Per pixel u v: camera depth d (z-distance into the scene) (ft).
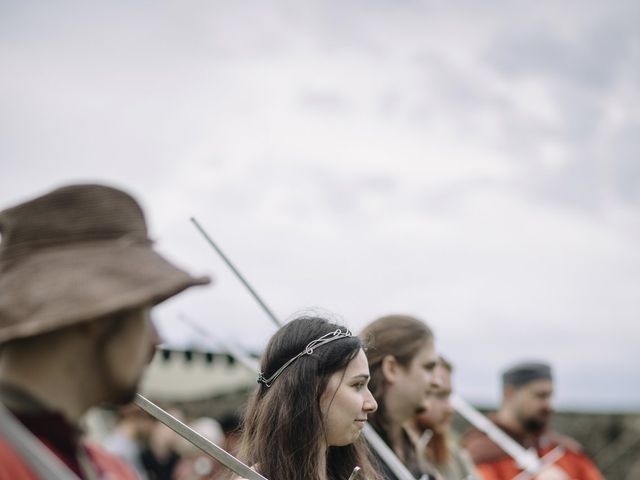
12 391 7.08
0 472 6.60
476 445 23.70
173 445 26.63
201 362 29.96
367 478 12.35
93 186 7.23
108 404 7.47
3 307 6.86
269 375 12.01
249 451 11.87
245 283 13.74
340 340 11.84
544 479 22.45
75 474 7.20
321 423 11.57
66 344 7.08
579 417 41.73
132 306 6.88
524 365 24.40
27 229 7.11
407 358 15.03
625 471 41.01
